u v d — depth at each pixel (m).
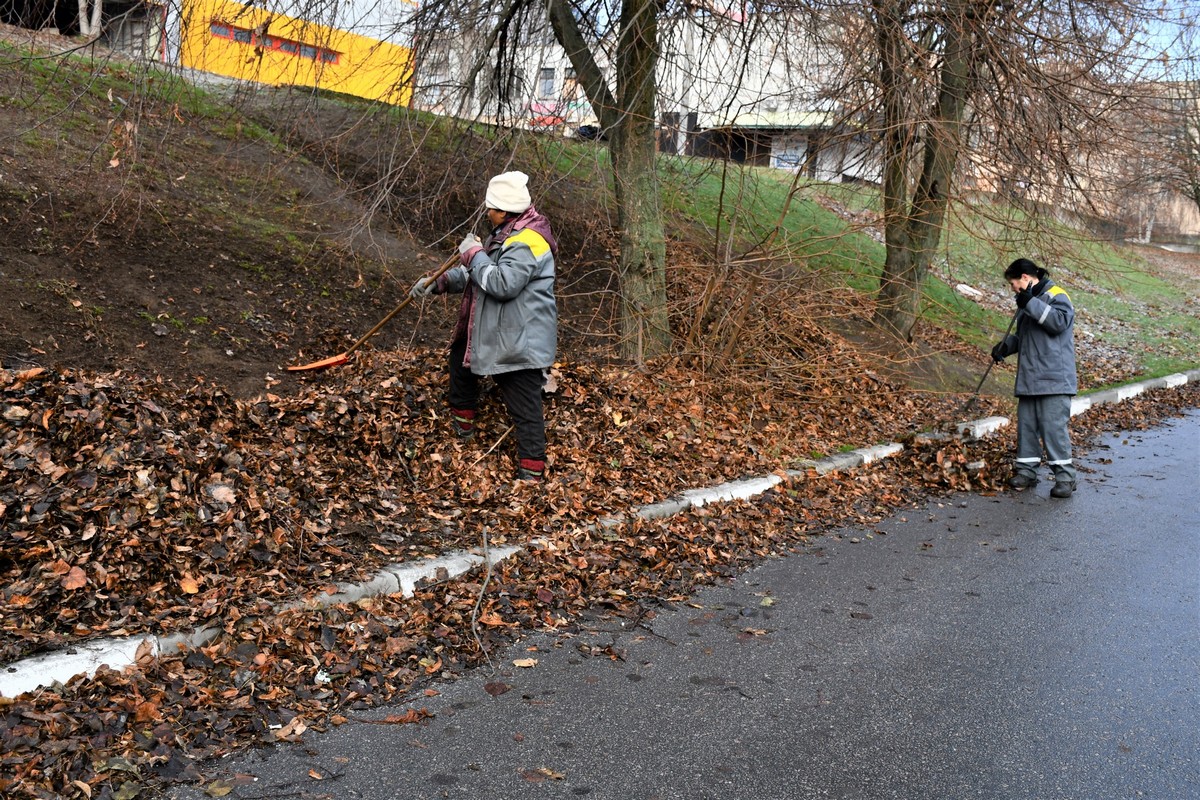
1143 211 21.08
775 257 8.23
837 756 3.09
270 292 6.90
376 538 4.61
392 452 5.54
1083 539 5.88
